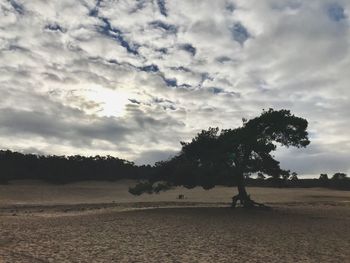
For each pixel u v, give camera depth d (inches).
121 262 748.6
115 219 1558.8
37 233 1120.8
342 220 1638.8
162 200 3705.7
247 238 1088.2
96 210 2374.5
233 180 2076.8
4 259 735.7
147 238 1055.0
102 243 960.9
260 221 1535.4
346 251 913.5
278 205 2878.9
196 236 1107.3
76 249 870.4
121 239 1029.8
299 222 1530.5
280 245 983.0
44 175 6899.6
